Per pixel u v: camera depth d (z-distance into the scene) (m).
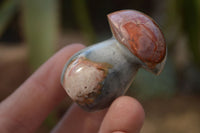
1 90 0.33
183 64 0.40
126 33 0.14
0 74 0.36
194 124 0.29
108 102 0.14
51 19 0.23
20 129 0.17
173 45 0.37
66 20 0.87
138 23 0.14
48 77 0.17
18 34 0.68
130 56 0.14
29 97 0.17
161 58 0.14
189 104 0.33
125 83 0.14
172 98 0.35
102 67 0.14
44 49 0.23
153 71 0.14
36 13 0.23
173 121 0.30
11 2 0.29
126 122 0.14
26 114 0.17
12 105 0.17
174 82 0.37
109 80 0.14
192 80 0.38
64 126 0.18
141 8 0.85
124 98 0.14
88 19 0.33
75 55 0.15
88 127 0.18
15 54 0.45
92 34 0.33
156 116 0.31
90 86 0.14
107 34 0.63
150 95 0.36
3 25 0.29
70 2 0.86
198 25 0.32
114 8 0.88
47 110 0.17
